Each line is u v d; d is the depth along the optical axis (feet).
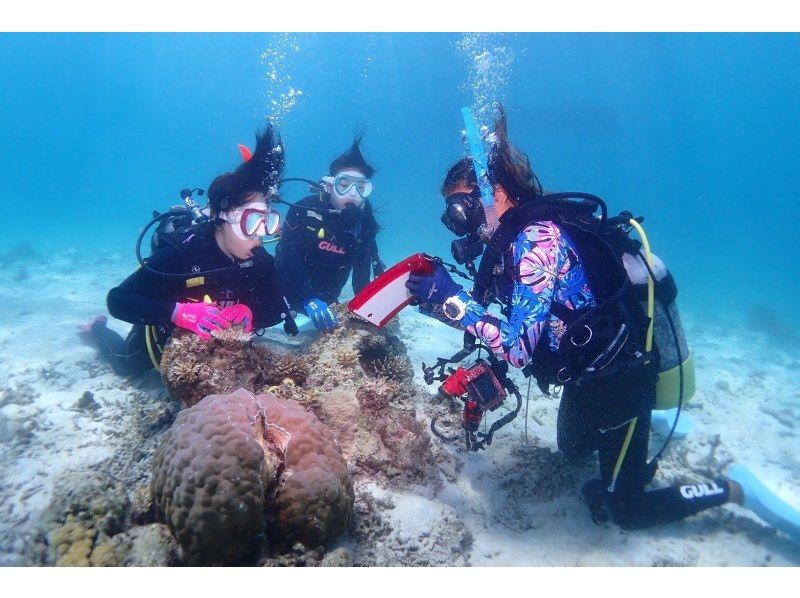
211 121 325.83
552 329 8.57
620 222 9.41
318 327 13.17
